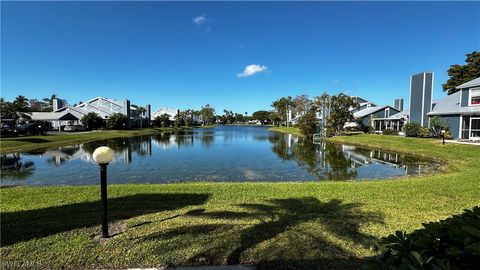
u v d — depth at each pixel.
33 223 4.88
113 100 60.66
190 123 97.62
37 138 28.25
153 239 4.23
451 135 24.20
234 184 8.48
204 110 120.31
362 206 5.86
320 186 8.02
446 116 25.14
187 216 5.28
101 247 3.98
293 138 38.38
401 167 14.49
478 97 22.66
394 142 24.38
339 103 37.38
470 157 15.08
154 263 3.58
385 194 6.90
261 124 128.50
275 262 3.55
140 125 64.06
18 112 41.81
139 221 5.02
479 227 1.68
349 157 18.52
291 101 85.81
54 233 4.46
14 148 22.47
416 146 21.02
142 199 6.52
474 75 33.31
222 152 21.62
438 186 7.75
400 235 1.94
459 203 6.08
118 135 40.34
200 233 4.45
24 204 6.11
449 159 15.59
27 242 4.12
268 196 6.80
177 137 40.53
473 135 22.67
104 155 4.16
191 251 3.86
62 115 45.72
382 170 13.84
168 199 6.52
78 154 19.89
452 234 1.64
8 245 4.03
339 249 3.86
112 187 7.96
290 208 5.78
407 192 7.09
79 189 7.68
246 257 3.69
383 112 42.78
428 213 5.38
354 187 7.81
